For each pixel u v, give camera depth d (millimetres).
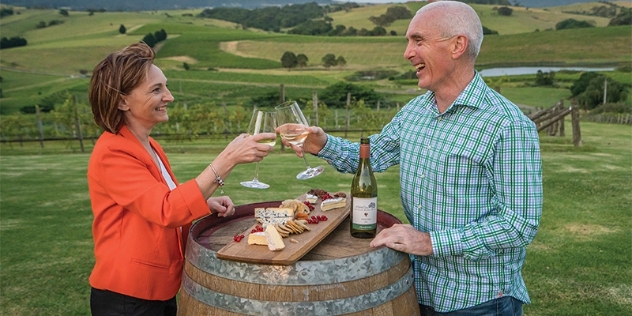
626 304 4285
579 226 6441
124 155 1978
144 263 2031
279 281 1731
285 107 2338
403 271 1956
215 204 2369
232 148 1940
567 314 4117
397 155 2523
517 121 1942
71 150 19078
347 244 2012
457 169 2033
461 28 1973
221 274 1806
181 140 22141
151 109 2078
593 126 22203
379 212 2418
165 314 2260
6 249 5840
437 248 1940
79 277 5023
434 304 2160
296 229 1978
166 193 1932
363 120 21812
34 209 7758
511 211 1934
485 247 1941
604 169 10492
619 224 6516
